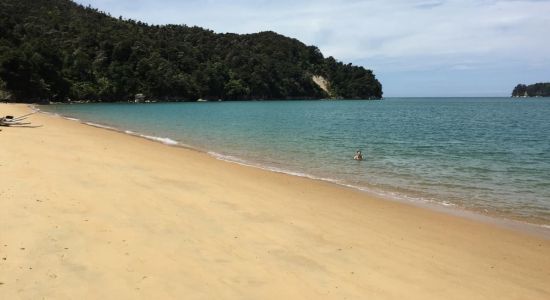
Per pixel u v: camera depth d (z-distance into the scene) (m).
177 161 16.14
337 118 56.72
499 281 6.39
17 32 107.56
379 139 29.30
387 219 9.62
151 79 123.00
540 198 12.48
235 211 9.09
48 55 96.31
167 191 10.36
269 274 5.95
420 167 17.72
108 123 39.34
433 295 5.73
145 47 132.88
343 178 14.88
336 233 8.16
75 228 7.00
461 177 15.68
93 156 14.93
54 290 4.97
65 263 5.69
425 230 8.92
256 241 7.28
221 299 5.09
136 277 5.47
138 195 9.62
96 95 106.56
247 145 24.19
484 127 42.50
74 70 105.88
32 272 5.36
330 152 21.73
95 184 10.29
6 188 9.00
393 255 7.20
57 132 23.61
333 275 6.11
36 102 85.44
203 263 6.11
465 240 8.39
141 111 66.75
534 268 7.02
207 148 22.33
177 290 5.22
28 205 7.95
